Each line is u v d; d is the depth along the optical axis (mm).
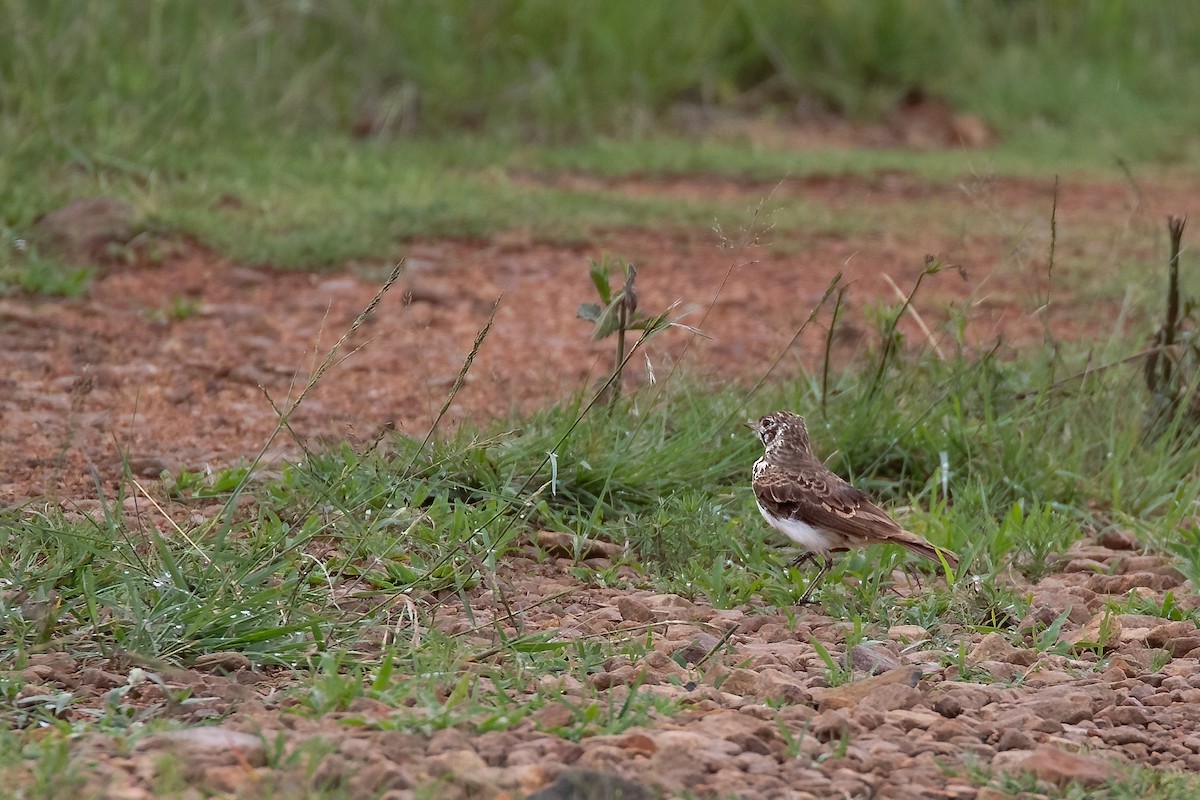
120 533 9117
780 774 6750
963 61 30438
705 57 28422
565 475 10898
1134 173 25953
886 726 7430
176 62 22297
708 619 9188
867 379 12781
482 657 8172
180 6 23531
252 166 21078
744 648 8695
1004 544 10633
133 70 21516
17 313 15305
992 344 14430
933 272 12555
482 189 21375
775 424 10344
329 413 13109
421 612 8805
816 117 28859
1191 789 6855
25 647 7848
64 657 7820
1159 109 30172
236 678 7789
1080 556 10938
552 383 14055
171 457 11766
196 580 8547
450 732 6887
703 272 18703
